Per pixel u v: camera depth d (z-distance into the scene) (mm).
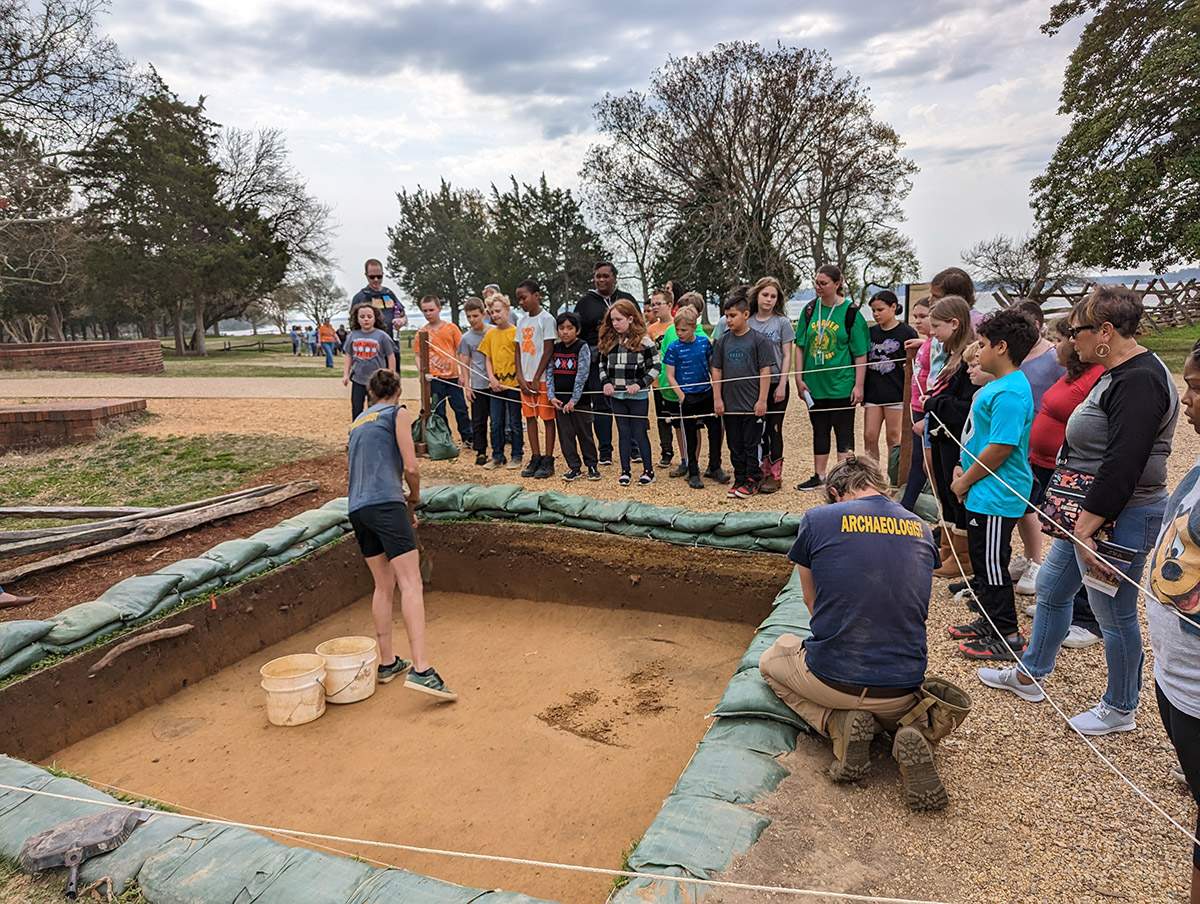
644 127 28312
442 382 8031
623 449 6934
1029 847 2510
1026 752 3043
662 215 29406
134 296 36969
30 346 19891
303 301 59656
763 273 27906
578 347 6715
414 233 54281
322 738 4234
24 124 23109
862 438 8766
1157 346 17516
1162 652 1946
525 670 5043
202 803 3637
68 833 2520
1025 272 30000
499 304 7312
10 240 27734
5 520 6238
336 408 11133
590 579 6016
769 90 26016
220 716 4484
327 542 6016
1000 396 3514
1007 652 3686
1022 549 5133
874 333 6199
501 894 2223
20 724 3889
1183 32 15383
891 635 2832
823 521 2992
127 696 4465
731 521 5570
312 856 2426
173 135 34781
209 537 5906
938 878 2371
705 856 2373
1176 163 14984
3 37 21719
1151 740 3055
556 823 3449
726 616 5641
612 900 2207
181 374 19469
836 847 2500
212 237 36656
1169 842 2492
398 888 2252
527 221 48656
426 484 7109
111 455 8211
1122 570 2871
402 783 3789
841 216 29078
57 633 4180
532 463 7258
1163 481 2826
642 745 4094
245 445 8555
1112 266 16562
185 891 2299
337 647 5008
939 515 5172
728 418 6238
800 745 3074
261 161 38656
